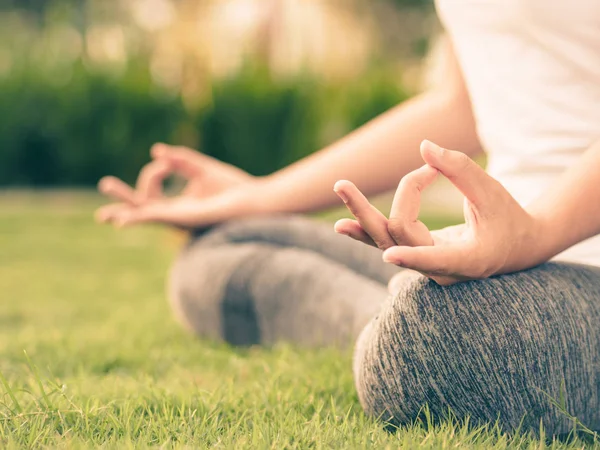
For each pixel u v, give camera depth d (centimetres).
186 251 263
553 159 167
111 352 237
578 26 162
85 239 696
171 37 1152
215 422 142
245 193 259
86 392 167
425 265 118
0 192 1092
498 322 130
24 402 155
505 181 174
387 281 254
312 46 1146
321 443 128
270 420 146
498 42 176
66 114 1091
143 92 1093
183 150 273
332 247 255
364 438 130
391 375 137
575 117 166
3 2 1338
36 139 1102
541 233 129
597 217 134
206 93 1105
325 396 171
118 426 140
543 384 133
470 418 136
